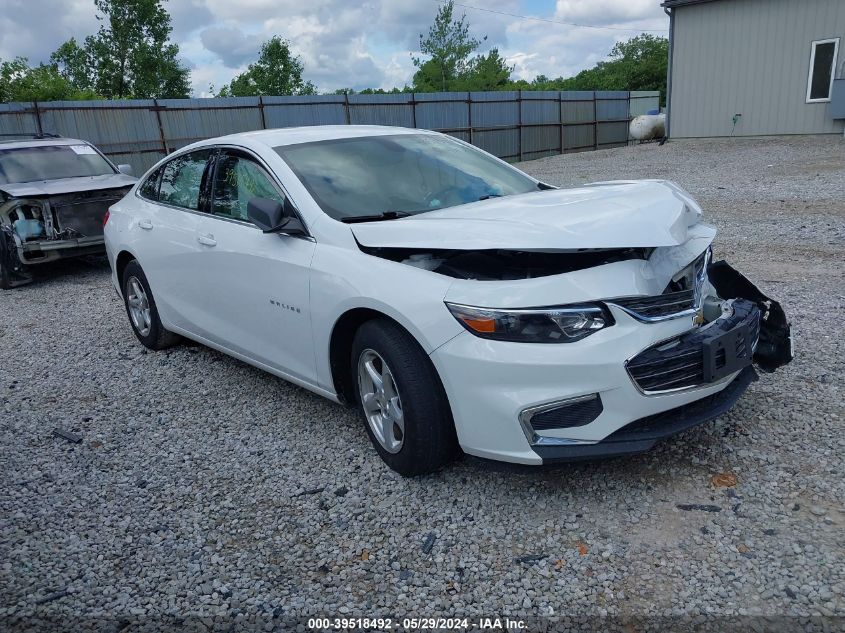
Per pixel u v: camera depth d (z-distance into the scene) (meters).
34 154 9.27
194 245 4.37
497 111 23.92
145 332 5.43
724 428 3.48
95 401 4.55
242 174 4.08
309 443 3.74
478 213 3.21
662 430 2.82
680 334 2.85
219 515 3.12
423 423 2.99
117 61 46.50
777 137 18.30
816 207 9.45
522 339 2.68
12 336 6.27
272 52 47.09
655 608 2.35
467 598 2.48
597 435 2.72
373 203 3.64
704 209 10.10
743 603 2.34
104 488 3.43
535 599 2.45
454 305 2.78
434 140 4.48
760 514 2.79
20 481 3.54
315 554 2.80
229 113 18.75
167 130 17.91
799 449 3.24
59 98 27.14
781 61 17.75
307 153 3.92
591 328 2.69
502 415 2.71
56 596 2.64
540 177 16.44
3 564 2.86
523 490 3.10
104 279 8.61
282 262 3.59
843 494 2.87
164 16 47.00
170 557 2.85
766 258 7.01
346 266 3.22
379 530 2.91
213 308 4.35
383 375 3.18
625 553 2.63
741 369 3.10
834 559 2.50
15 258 8.12
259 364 4.12
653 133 25.72
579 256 2.94
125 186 8.63
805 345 4.51
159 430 4.05
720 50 18.86
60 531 3.07
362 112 20.73
